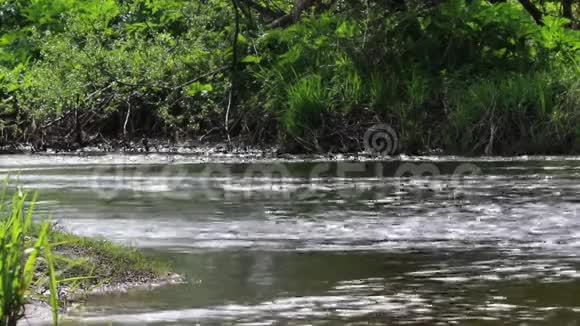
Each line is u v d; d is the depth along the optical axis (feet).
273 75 89.20
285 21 99.45
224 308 28.04
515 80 86.07
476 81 88.43
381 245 38.34
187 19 99.30
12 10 106.11
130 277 31.89
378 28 91.56
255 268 33.94
